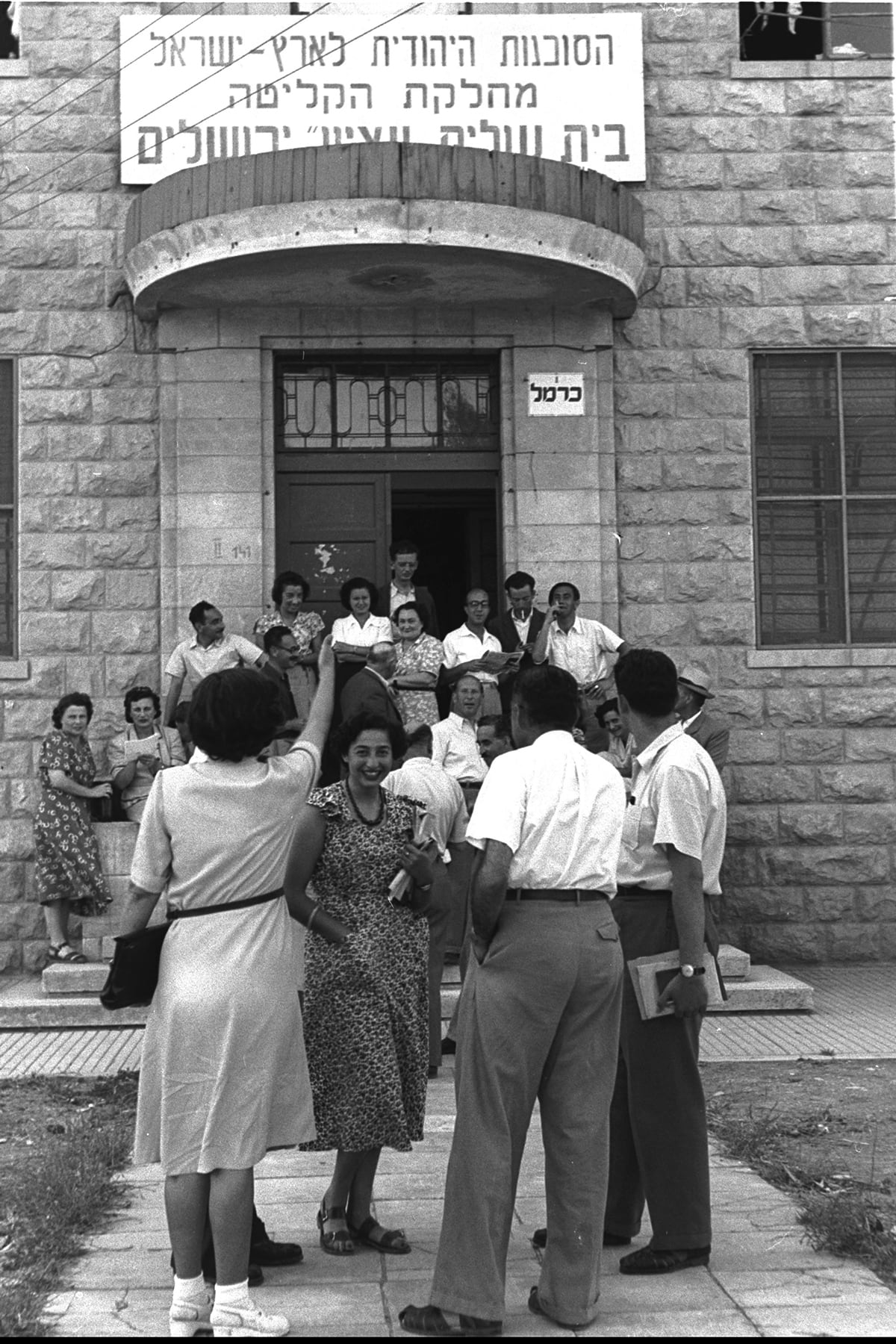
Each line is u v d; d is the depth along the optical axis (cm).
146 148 1145
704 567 1168
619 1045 518
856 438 1194
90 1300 482
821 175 1191
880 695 1166
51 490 1142
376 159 994
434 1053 808
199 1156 446
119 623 1138
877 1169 631
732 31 1191
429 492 1214
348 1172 532
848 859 1154
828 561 1192
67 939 1020
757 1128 685
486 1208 453
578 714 499
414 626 1045
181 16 1148
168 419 1137
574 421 1155
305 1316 467
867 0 1207
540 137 1159
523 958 462
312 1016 527
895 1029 923
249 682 470
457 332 1152
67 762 1013
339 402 1176
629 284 1095
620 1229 537
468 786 938
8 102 1160
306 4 1162
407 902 546
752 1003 971
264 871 464
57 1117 739
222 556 1130
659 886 512
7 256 1152
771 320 1181
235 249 1015
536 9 1175
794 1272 505
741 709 1161
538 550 1148
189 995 449
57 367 1148
